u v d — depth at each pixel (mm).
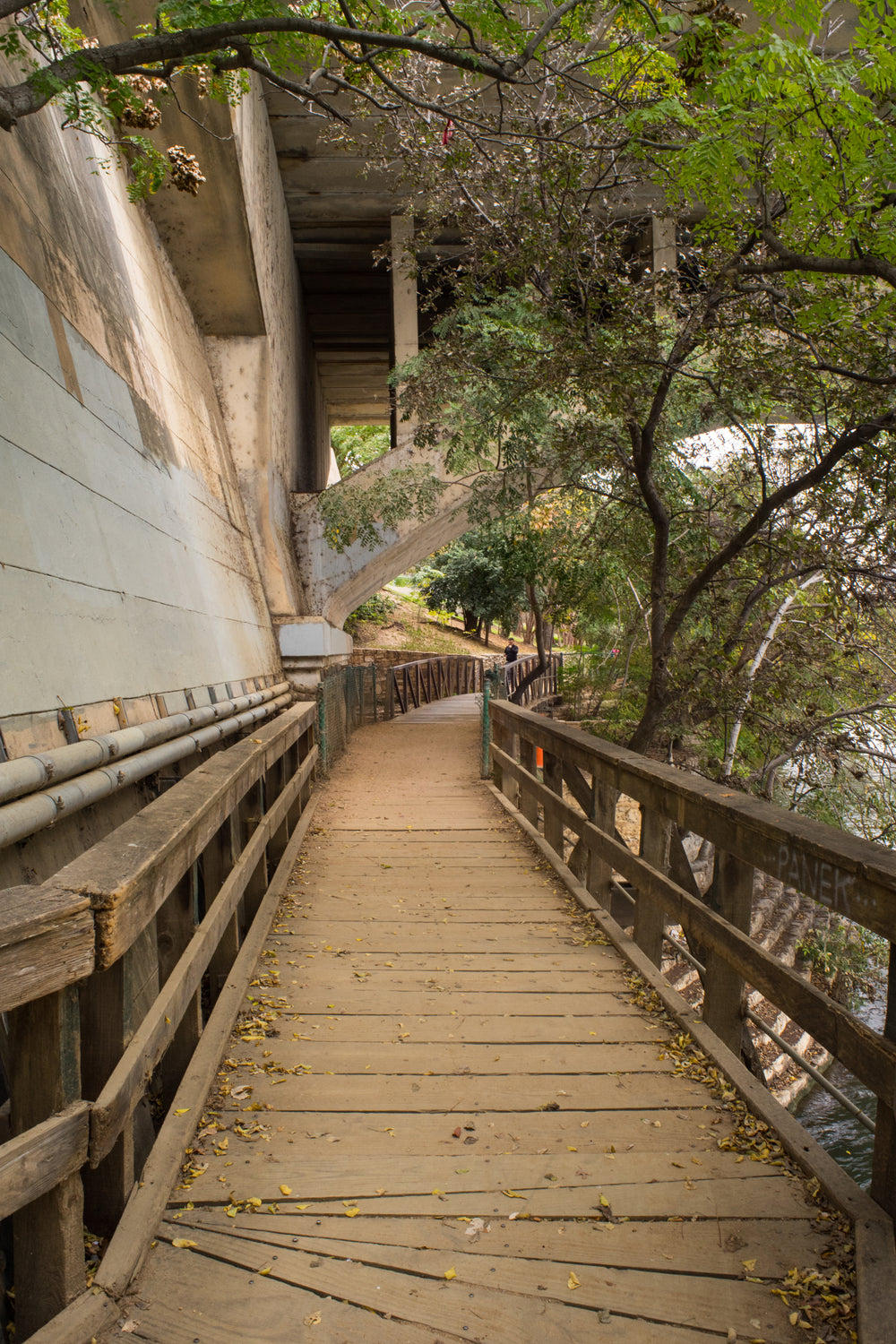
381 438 34719
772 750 11367
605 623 13172
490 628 40000
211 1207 2514
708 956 3713
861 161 3889
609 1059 3539
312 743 9953
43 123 5359
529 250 6527
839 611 7773
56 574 3830
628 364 6578
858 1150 7777
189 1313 2086
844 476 7289
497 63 3260
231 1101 3141
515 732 8969
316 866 6734
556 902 5805
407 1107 3121
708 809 3795
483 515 10008
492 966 4613
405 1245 2363
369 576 13664
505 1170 2729
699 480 9172
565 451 8039
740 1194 2619
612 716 12211
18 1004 1707
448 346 8102
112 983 2277
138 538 5395
